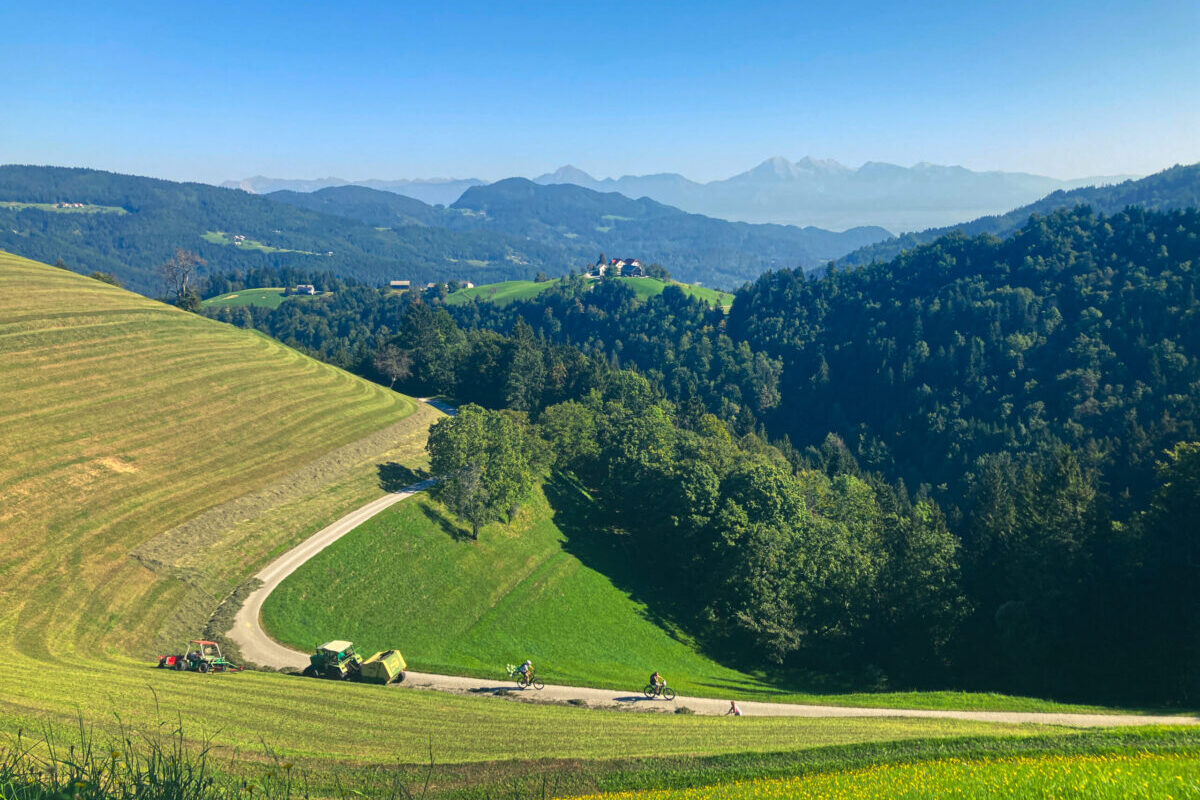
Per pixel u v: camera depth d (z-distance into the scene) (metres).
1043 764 23.94
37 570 50.84
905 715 42.16
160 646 47.09
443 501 77.19
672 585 81.12
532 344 165.38
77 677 35.88
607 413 129.38
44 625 45.31
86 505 61.25
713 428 137.25
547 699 44.91
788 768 27.55
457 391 155.00
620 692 47.41
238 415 91.50
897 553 68.25
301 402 103.31
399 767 27.61
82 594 50.03
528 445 94.31
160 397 88.25
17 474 61.75
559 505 94.81
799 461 156.38
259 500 72.00
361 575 62.66
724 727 36.09
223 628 51.25
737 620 70.56
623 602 74.25
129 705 32.00
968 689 58.69
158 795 12.11
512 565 74.38
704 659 66.31
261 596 56.19
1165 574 56.41
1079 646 57.47
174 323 115.75
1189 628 53.84
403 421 111.06
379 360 154.12
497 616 65.19
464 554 71.94
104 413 79.19
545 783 26.19
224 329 125.62
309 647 50.38
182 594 54.06
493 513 76.06
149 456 74.12
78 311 103.50
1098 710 43.53
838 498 103.94
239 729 31.03
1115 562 58.66
